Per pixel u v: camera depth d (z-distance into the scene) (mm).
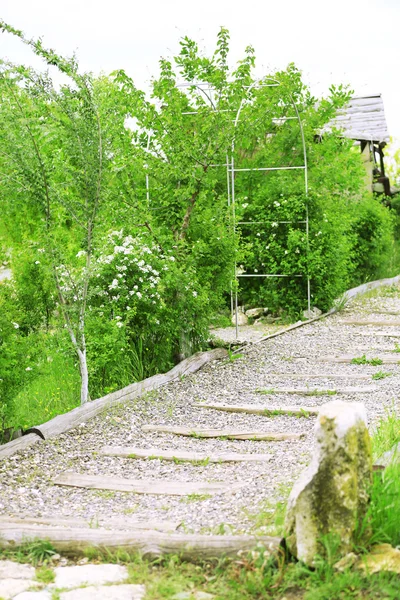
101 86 7578
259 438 6410
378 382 8234
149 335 9031
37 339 6848
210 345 10266
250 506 4656
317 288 13188
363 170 16312
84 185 7457
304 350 10211
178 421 7086
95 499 5207
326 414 3672
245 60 10523
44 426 6602
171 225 10266
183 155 9906
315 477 3646
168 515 4746
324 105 14445
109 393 8016
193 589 3531
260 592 3449
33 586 3572
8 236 11977
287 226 13398
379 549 3652
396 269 18547
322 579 3506
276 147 14430
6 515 4848
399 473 4262
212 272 9984
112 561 3893
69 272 7625
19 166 7023
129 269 8789
